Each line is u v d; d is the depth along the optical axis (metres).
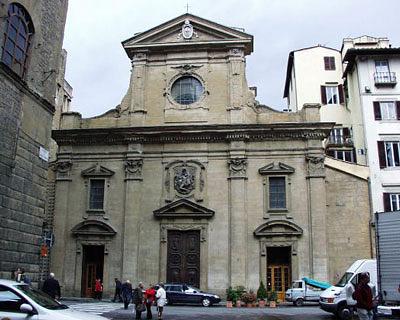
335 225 33.38
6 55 17.88
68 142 35.81
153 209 34.12
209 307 28.94
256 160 34.25
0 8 17.14
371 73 37.97
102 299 32.31
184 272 33.00
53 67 21.98
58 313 10.02
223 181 34.03
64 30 23.19
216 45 36.44
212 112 35.53
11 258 17.94
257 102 35.66
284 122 34.56
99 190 35.06
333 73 44.25
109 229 33.69
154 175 34.75
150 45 36.91
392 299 16.83
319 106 34.84
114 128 35.09
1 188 17.42
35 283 19.73
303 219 32.75
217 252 32.75
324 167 33.66
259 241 32.66
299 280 31.00
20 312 10.00
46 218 35.16
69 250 33.91
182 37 36.94
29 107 19.73
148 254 33.34
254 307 29.19
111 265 33.31
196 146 34.84
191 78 36.62
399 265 16.81
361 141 37.66
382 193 34.78
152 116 36.03
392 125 36.53
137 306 20.88
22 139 19.11
